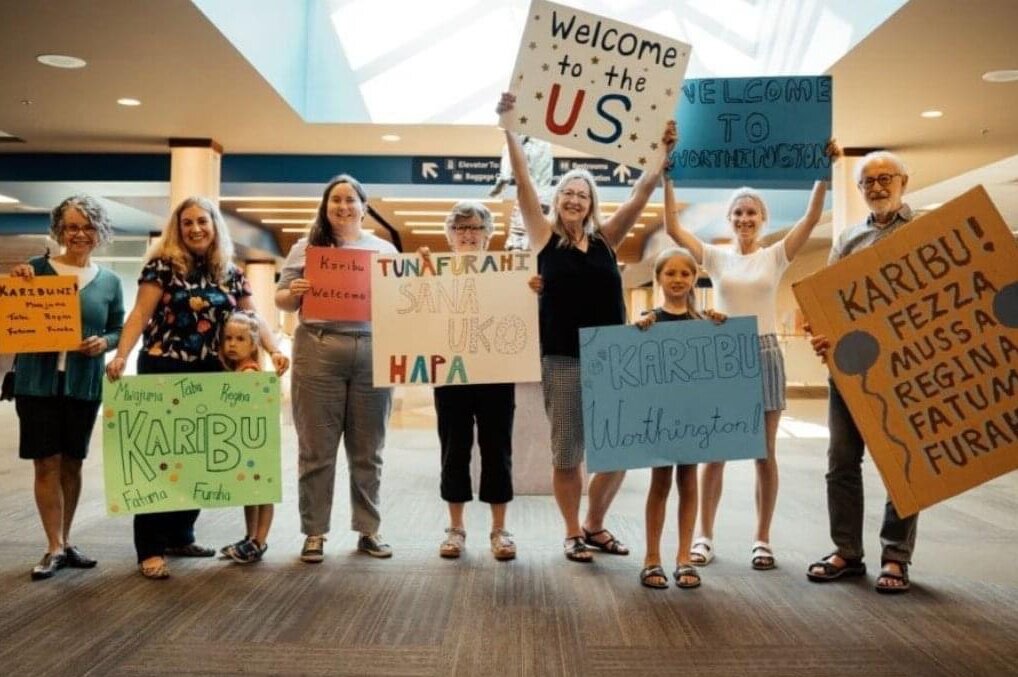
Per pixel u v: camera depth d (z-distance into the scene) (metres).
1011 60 5.74
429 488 4.74
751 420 2.77
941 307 2.53
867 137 7.73
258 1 6.24
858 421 2.55
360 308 3.08
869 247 2.59
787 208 10.03
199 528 3.65
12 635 2.29
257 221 13.52
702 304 13.92
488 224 3.34
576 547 3.13
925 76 6.08
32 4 5.08
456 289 3.06
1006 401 2.47
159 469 2.85
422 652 2.19
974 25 5.15
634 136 2.95
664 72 2.94
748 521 3.90
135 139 8.35
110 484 2.81
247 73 6.31
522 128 2.94
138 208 11.24
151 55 5.93
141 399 2.86
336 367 3.09
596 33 2.93
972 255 2.52
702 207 10.29
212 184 8.39
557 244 3.08
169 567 2.98
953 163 8.77
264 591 2.71
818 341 2.60
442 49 7.65
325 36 7.63
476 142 8.29
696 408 2.78
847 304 2.59
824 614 2.52
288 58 7.07
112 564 3.02
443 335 3.05
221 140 8.38
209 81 6.50
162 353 2.92
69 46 5.77
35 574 2.81
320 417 3.08
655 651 2.21
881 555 2.93
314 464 3.08
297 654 2.17
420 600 2.62
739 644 2.27
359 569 2.98
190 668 2.07
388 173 8.88
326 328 3.09
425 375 3.04
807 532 3.67
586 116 2.94
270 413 2.95
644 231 13.59
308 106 7.61
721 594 2.71
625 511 4.10
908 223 2.58
